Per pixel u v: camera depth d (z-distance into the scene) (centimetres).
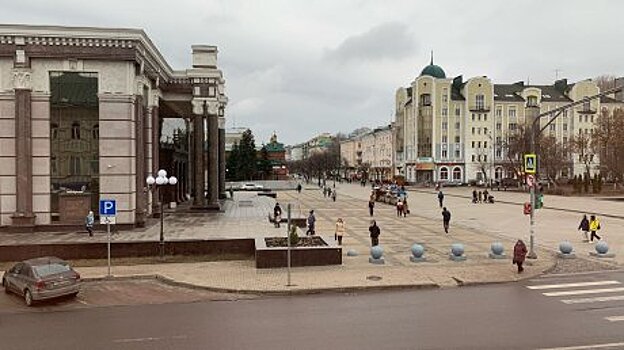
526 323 1364
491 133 10988
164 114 5062
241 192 7819
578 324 1349
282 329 1346
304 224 3562
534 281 1952
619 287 1831
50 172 3045
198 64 4438
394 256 2483
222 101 5734
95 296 1809
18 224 2964
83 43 3044
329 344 1205
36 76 3017
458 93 11200
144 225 3164
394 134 13000
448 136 10875
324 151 18675
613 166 7912
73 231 2998
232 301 1708
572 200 6247
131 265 2316
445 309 1538
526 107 11100
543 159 8388
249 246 2548
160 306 1655
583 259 2394
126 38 3067
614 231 3438
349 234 3319
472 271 2106
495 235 3253
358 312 1518
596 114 11106
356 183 13775
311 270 2152
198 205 4238
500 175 10944
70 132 3077
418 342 1208
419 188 9831
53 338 1314
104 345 1239
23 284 1723
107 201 2112
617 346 1166
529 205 2409
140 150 3203
